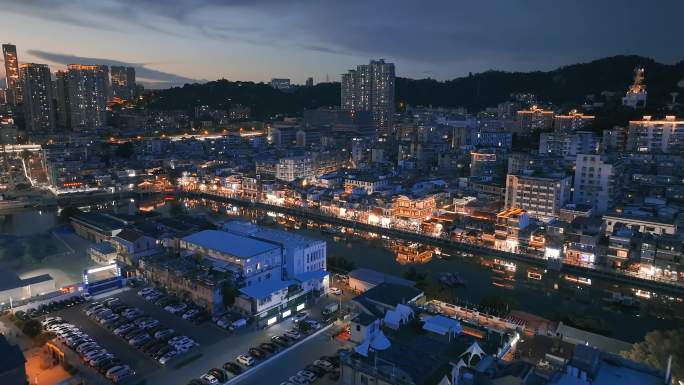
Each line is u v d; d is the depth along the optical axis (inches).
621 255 6373.0
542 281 6259.8
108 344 4109.3
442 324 3649.1
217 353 3966.5
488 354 3373.5
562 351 3673.7
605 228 7529.5
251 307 4485.7
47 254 6732.3
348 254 7268.7
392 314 3791.8
